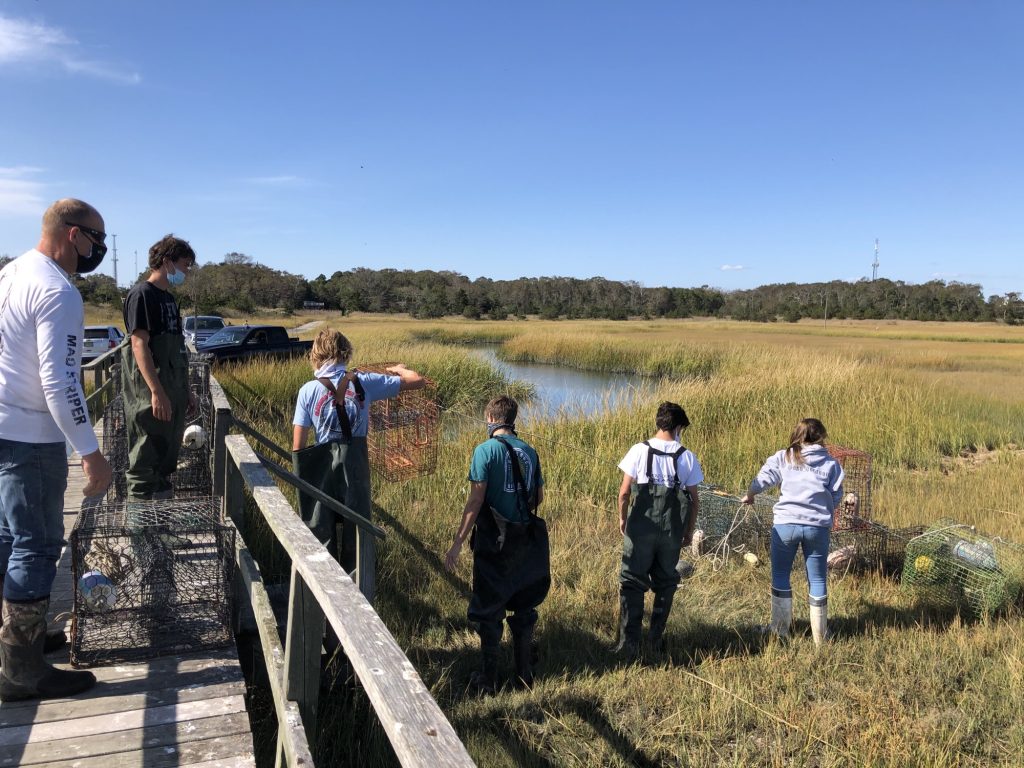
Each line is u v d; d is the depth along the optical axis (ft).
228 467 15.26
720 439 36.52
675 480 15.52
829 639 16.46
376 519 22.48
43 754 8.48
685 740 12.66
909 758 11.87
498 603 13.88
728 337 163.12
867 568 21.26
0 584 9.44
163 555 11.25
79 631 10.46
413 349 75.66
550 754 12.12
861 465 24.97
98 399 27.96
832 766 11.78
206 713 9.50
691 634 16.97
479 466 13.79
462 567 20.02
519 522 13.96
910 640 16.34
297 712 8.29
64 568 14.17
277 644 9.52
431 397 17.48
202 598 11.37
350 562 14.87
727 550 21.62
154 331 13.37
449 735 5.08
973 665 15.24
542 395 71.00
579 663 15.48
